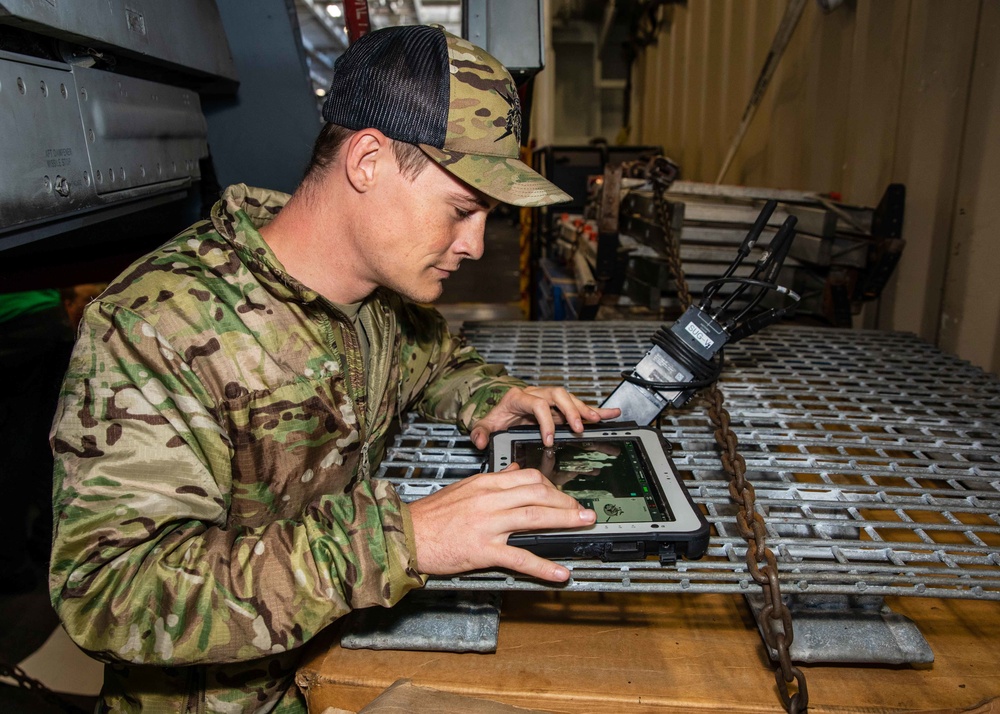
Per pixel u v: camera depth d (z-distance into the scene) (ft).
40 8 2.70
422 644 2.65
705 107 12.56
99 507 2.25
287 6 5.19
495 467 2.99
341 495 2.51
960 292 5.75
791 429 3.72
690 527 2.47
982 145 5.49
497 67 2.71
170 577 2.23
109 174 3.42
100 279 5.28
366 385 3.21
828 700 2.40
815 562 2.56
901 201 6.34
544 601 2.99
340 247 2.77
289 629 2.27
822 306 6.70
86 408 2.34
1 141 2.48
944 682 2.49
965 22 5.70
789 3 8.78
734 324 3.48
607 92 27.48
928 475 3.15
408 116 2.50
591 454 3.09
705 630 2.78
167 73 4.59
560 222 12.84
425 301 2.89
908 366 4.89
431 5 15.42
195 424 2.49
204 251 2.78
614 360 4.93
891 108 6.68
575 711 2.45
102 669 6.37
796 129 8.78
